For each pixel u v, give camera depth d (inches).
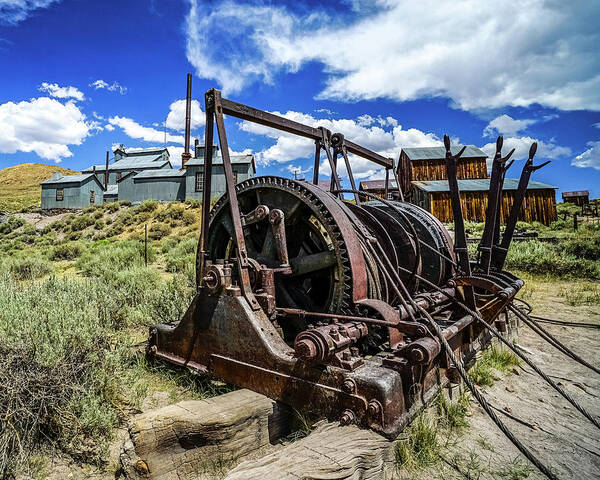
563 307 293.6
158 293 269.6
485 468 95.0
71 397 122.7
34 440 113.9
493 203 154.5
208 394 139.5
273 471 73.0
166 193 1419.8
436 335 107.6
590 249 529.0
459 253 151.8
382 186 1509.6
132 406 135.2
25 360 121.8
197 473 97.8
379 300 128.9
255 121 152.6
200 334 136.4
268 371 112.4
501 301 145.9
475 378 148.3
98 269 487.5
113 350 165.2
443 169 1348.4
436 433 106.0
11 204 2753.4
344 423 90.5
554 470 96.3
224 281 127.6
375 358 112.0
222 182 1330.0
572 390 149.1
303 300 153.0
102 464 107.3
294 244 158.2
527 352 189.6
